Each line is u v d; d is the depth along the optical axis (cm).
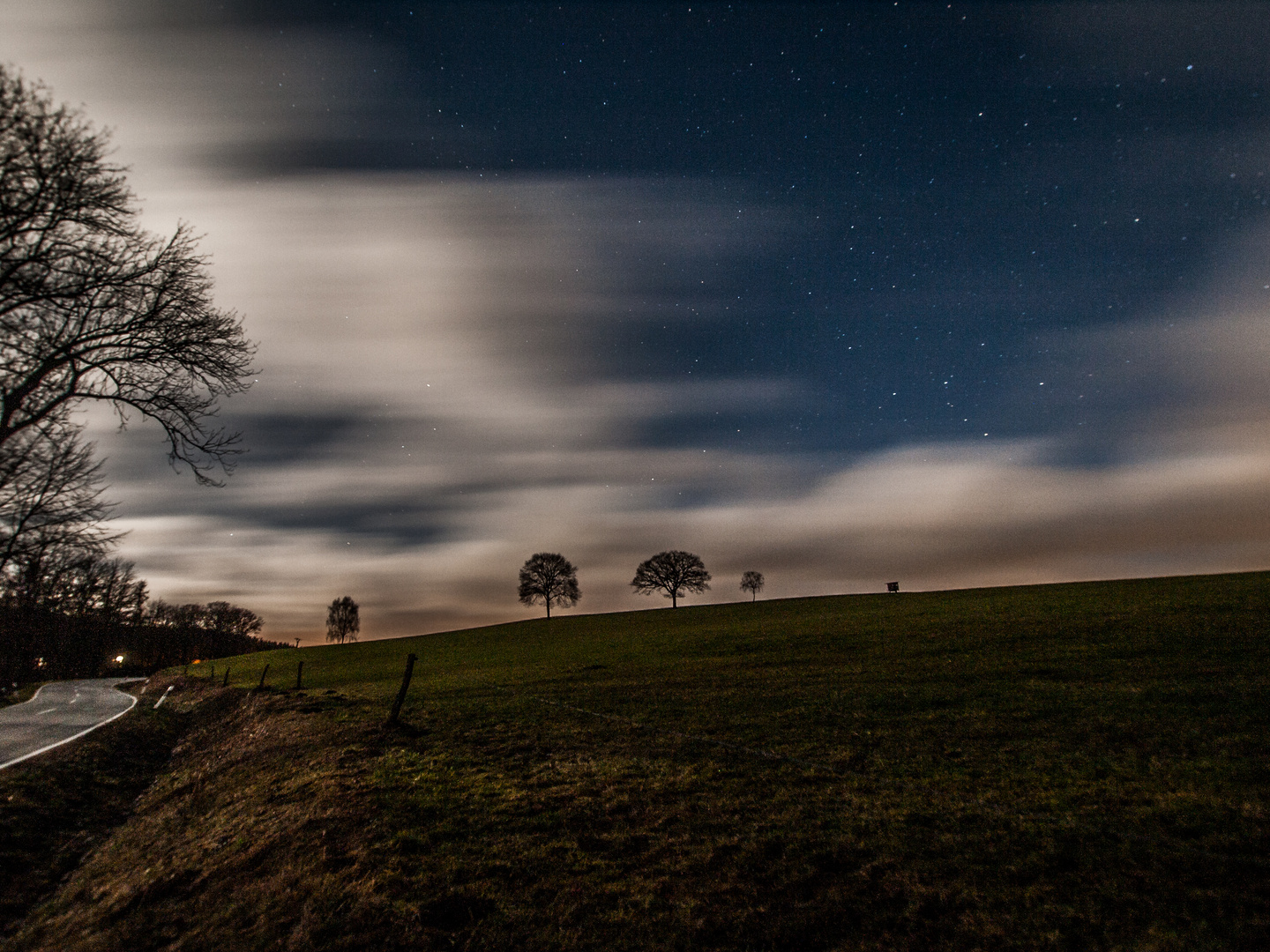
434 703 2542
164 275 1834
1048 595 4447
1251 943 651
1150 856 831
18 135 1427
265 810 1306
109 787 1989
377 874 910
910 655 2681
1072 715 1546
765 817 1069
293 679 4875
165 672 8606
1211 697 1573
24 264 1439
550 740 1716
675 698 2217
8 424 1588
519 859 968
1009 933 705
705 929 764
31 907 1200
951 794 1109
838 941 728
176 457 1941
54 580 2203
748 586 12044
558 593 11675
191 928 909
